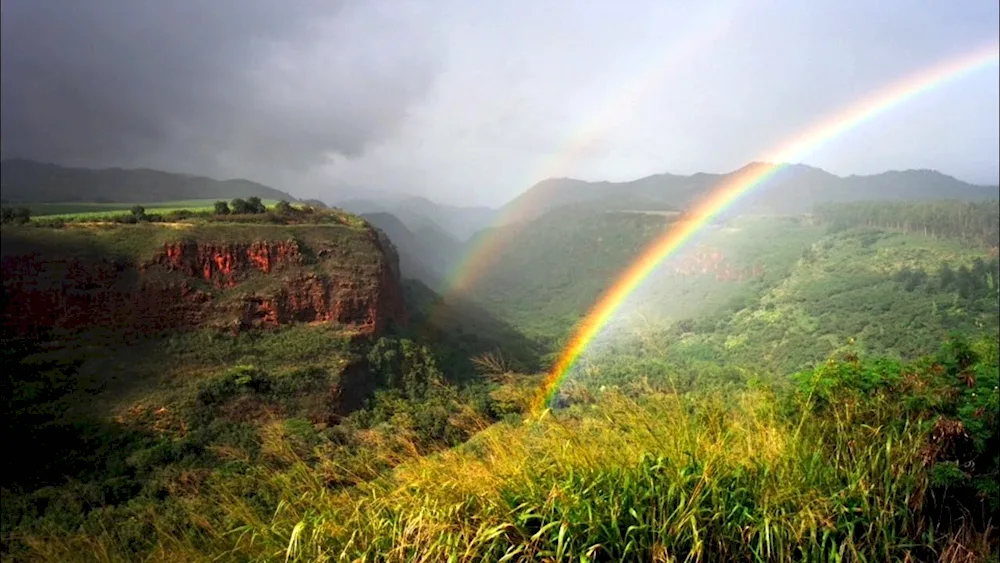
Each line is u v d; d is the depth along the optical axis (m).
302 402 39.78
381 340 51.62
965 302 65.94
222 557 4.14
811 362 49.41
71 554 4.59
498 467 4.41
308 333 50.16
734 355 57.16
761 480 4.43
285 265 53.75
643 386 6.66
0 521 13.42
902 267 86.69
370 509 4.20
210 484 5.27
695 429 5.08
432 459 4.72
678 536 3.97
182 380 39.28
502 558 3.68
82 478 24.48
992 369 6.52
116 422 32.56
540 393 6.99
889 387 6.29
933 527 4.80
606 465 4.41
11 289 43.66
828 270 98.19
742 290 102.81
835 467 4.80
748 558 4.13
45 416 30.67
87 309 44.97
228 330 47.69
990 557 4.59
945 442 5.41
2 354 37.69
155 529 4.70
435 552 3.83
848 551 4.21
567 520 3.86
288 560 3.93
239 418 36.44
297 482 4.74
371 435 5.70
